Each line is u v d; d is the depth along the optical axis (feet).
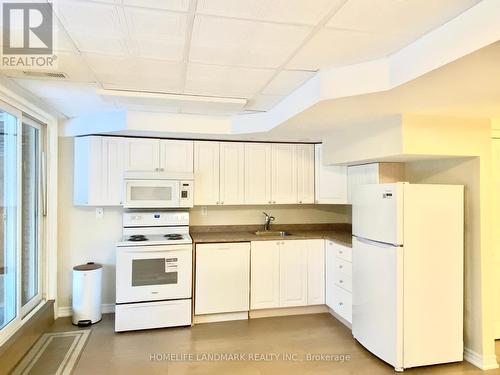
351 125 10.23
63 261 12.55
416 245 8.91
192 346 10.17
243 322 12.18
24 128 10.39
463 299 9.59
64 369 8.66
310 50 6.27
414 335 8.82
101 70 7.33
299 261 12.86
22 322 9.59
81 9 4.90
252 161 13.53
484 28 4.49
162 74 7.59
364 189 10.06
